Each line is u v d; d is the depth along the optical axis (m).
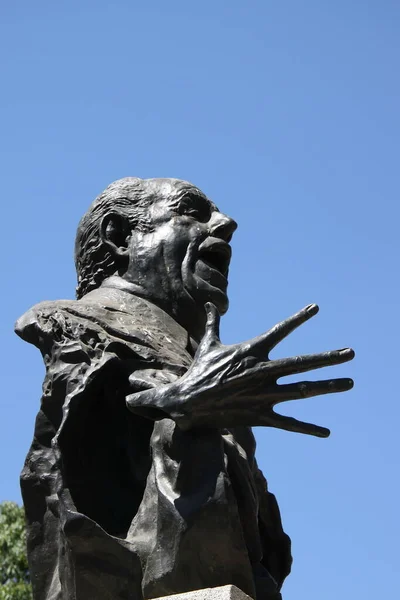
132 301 11.09
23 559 20.94
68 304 10.82
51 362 10.38
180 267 11.23
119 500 10.21
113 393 10.30
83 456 10.12
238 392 9.41
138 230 11.45
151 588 9.48
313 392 9.37
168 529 9.47
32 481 10.24
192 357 10.98
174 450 9.67
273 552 10.94
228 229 11.52
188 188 11.65
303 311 9.61
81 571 9.51
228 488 9.48
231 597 9.05
